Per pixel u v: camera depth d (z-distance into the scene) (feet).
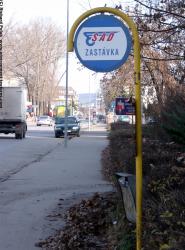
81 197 41.27
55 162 74.33
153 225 17.85
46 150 100.68
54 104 446.60
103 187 47.24
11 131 145.38
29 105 393.29
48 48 392.27
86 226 28.60
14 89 146.20
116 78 89.61
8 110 145.89
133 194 20.27
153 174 23.48
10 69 336.08
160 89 54.65
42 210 36.22
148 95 68.18
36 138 152.35
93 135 175.63
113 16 19.54
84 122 385.91
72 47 19.83
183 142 31.65
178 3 28.73
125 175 21.30
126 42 19.48
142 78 65.72
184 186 21.27
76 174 58.65
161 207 18.43
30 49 355.15
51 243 26.63
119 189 23.52
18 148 106.42
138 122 18.88
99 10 19.67
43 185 49.57
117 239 22.04
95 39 19.67
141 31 30.58
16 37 335.88
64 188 47.34
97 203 33.53
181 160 28.45
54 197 41.93
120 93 96.94
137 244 18.38
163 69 51.90
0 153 92.68
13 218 33.53
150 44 32.22
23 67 388.98
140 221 18.54
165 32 31.17
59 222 31.96
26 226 31.04
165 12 28.66
